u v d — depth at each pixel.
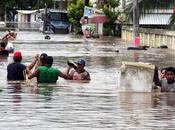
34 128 14.63
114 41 68.75
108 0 84.75
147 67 21.78
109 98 19.97
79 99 19.58
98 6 93.00
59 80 24.98
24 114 16.47
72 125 15.08
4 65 32.66
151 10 58.97
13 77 24.56
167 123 15.55
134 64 21.81
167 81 22.06
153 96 20.70
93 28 80.88
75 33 90.44
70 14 92.62
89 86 23.52
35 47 52.47
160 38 59.75
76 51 47.97
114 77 27.47
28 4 144.50
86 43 62.53
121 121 15.70
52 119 15.80
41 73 23.77
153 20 71.56
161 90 22.03
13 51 43.03
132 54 46.50
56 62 35.78
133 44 60.03
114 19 83.81
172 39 55.97
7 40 43.72
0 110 17.08
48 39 69.25
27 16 135.50
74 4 93.44
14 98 19.53
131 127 14.97
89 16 84.81
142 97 20.41
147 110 17.53
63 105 18.17
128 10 60.88
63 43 61.12
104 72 30.16
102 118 16.08
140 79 21.83
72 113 16.77
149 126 15.13
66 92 21.39
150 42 62.78
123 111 17.25
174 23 51.47
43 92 21.19
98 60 38.84
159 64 37.53
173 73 22.05
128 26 73.69
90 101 19.17
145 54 47.03
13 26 114.44
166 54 47.50
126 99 19.77
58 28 91.75
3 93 20.75
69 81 24.84
